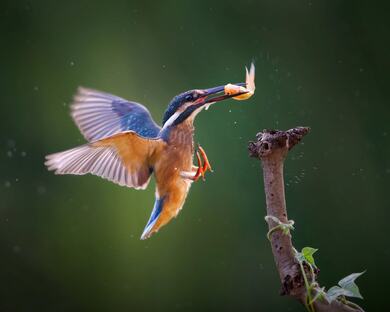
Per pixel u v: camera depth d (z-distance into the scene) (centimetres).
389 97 1281
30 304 1230
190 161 670
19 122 1259
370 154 1262
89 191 1225
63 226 1227
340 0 1305
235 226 1196
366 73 1291
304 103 1262
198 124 1183
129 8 1290
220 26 1285
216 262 1206
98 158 611
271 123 1236
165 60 1274
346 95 1283
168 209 660
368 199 1248
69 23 1288
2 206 1233
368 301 1225
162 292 1211
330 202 1242
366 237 1239
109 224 1212
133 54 1275
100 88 1263
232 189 1191
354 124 1274
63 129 1258
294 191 1234
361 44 1294
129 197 1205
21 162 1249
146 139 623
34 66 1272
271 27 1291
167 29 1285
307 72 1288
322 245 1226
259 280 1202
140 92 1265
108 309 1216
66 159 580
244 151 1192
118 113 753
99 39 1280
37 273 1230
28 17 1284
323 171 1252
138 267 1210
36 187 1242
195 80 1270
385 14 1295
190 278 1211
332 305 403
